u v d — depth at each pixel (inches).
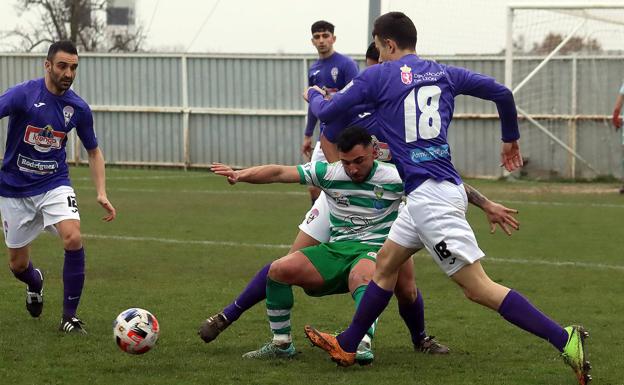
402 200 612.7
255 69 2193.7
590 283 855.7
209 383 524.1
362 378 537.0
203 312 721.6
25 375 538.9
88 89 2297.0
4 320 688.4
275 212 1379.2
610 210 1408.7
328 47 1071.0
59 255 994.1
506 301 512.4
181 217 1318.9
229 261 966.4
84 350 598.2
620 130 1887.3
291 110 2175.2
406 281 586.2
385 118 525.3
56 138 652.7
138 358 579.8
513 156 575.8
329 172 578.6
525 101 1950.1
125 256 992.9
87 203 1485.0
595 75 1913.1
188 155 2237.9
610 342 633.6
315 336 546.3
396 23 539.2
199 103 2233.0
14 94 636.7
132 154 2279.8
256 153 2206.0
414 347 613.9
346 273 578.2
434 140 518.3
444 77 534.0
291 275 572.4
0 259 960.9
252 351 593.0
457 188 517.7
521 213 1376.7
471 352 605.9
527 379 537.3
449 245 506.9
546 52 1939.0
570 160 1924.2
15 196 656.4
